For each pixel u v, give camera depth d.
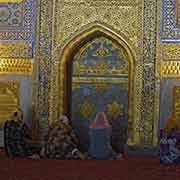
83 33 8.08
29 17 8.11
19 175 5.74
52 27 8.11
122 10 8.02
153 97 7.94
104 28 8.04
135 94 7.98
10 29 8.13
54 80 8.09
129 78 8.04
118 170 6.21
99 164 6.77
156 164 6.87
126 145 7.93
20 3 8.12
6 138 7.54
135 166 6.62
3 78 8.12
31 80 8.09
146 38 7.96
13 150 7.50
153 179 5.59
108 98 8.20
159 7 7.96
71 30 8.09
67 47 8.09
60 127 7.54
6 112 8.11
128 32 8.01
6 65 8.13
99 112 7.61
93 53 8.23
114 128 8.16
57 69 8.09
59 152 7.42
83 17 8.07
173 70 7.90
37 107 8.07
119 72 8.17
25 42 8.11
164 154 6.92
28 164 6.68
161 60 7.94
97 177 5.66
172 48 7.92
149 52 7.95
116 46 8.20
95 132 7.41
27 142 7.66
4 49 8.13
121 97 8.16
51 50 8.10
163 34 7.94
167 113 7.89
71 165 6.63
